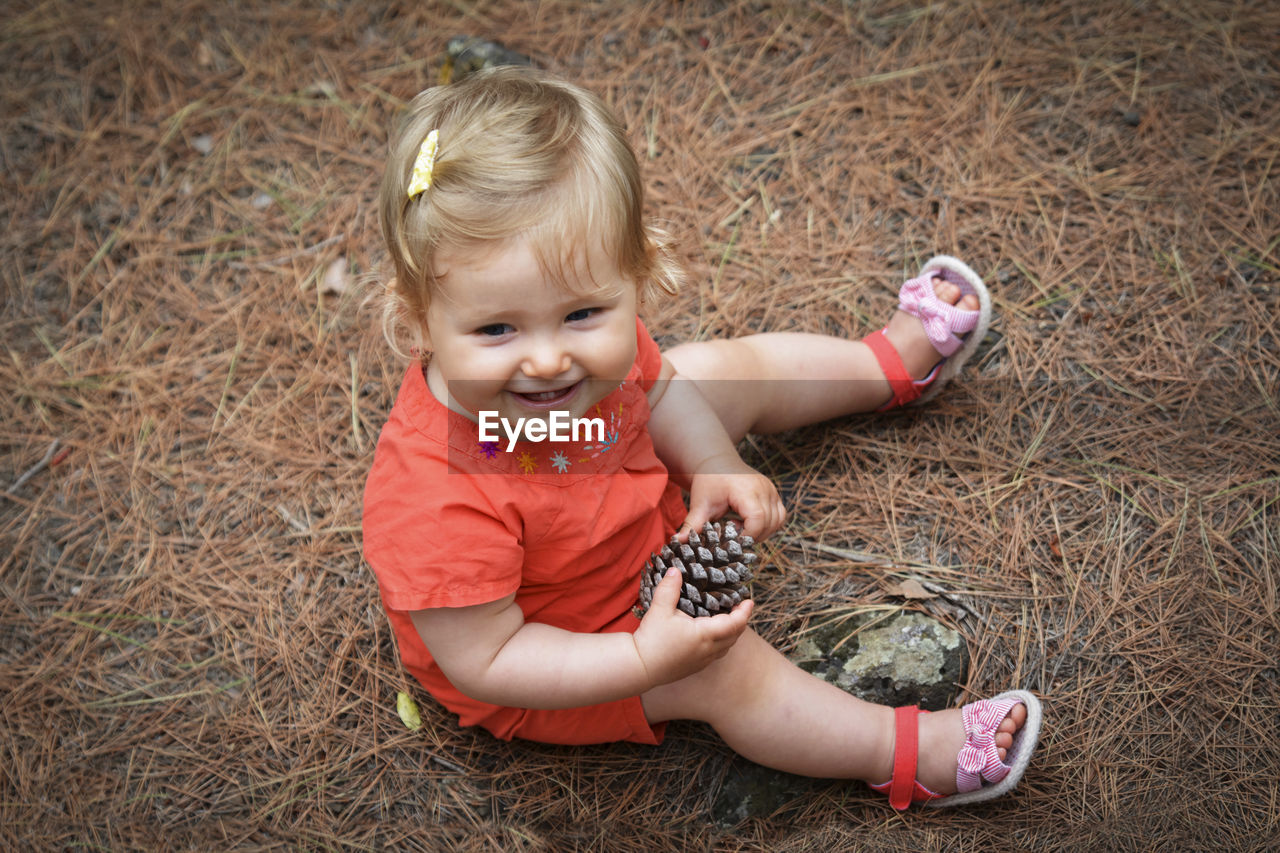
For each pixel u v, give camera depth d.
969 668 1.17
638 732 1.12
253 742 1.18
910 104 1.44
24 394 1.34
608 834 1.13
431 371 1.04
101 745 1.18
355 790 1.16
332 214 1.42
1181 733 1.13
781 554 1.23
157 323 1.38
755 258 1.37
